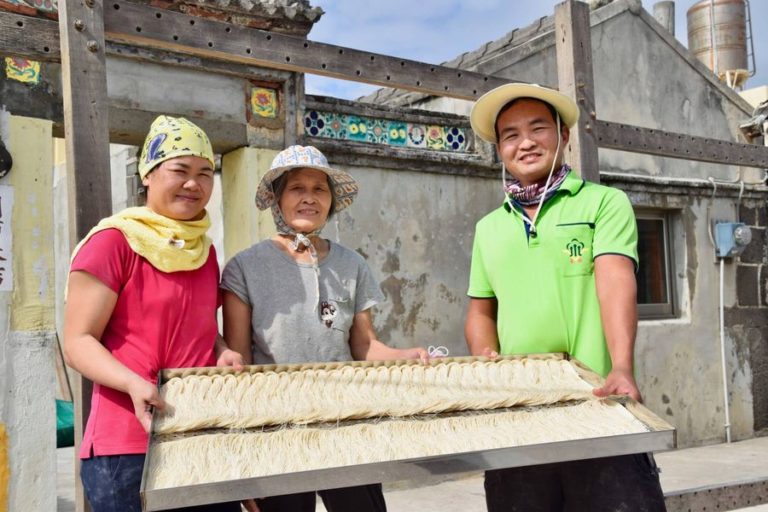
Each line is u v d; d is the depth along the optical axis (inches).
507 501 95.0
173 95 183.9
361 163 214.2
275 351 94.0
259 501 94.5
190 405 75.2
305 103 204.2
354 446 73.1
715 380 287.3
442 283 231.6
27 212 167.0
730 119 312.5
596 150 145.6
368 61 129.4
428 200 229.8
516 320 97.7
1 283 162.6
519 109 96.9
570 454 74.1
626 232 91.0
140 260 81.0
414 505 199.9
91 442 77.4
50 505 165.8
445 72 137.9
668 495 124.6
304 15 197.2
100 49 101.0
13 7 163.6
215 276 88.5
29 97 168.7
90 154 98.7
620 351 85.4
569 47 143.6
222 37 115.4
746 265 301.7
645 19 287.6
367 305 102.5
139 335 80.3
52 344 169.0
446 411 82.0
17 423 162.9
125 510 75.7
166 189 81.8
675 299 286.4
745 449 274.1
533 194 96.8
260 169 195.9
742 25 401.4
